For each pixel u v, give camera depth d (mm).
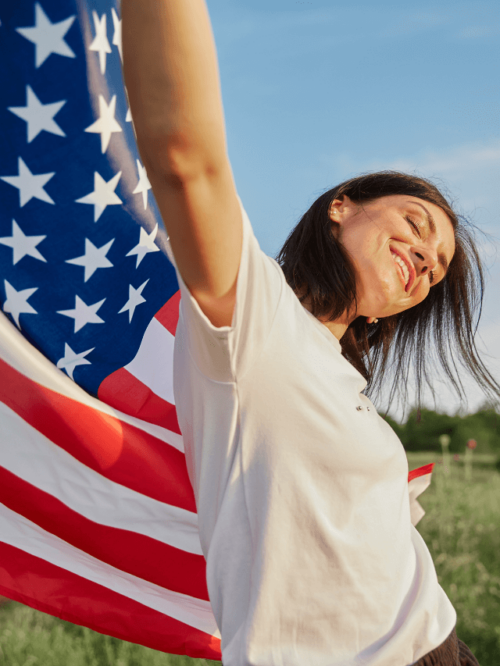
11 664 3055
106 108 1525
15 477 1827
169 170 893
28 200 1543
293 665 1153
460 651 1655
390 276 1517
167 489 1913
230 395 1175
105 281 1709
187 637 1932
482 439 8148
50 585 1883
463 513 4578
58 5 1380
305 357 1217
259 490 1181
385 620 1259
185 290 1056
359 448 1249
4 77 1400
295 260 1561
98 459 1849
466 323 2076
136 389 1867
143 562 1919
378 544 1267
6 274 1619
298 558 1174
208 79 859
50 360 1767
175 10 828
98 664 3166
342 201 1592
